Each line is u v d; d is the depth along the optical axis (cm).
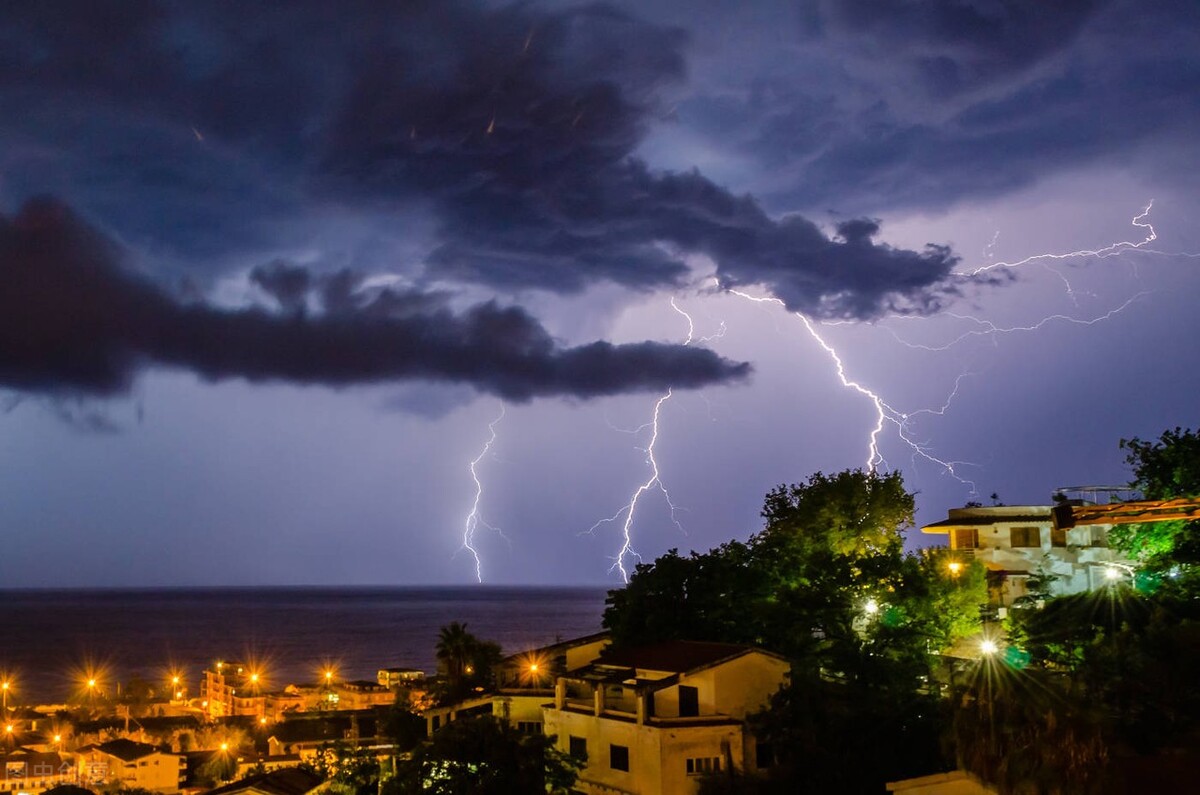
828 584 4941
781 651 5181
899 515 5797
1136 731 2816
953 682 3716
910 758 3984
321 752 7538
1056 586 6050
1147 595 4412
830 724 4094
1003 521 6469
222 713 13438
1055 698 2797
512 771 4122
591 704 4928
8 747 10006
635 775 4412
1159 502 2056
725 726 4369
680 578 5869
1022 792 2569
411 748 5866
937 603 4931
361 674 19725
